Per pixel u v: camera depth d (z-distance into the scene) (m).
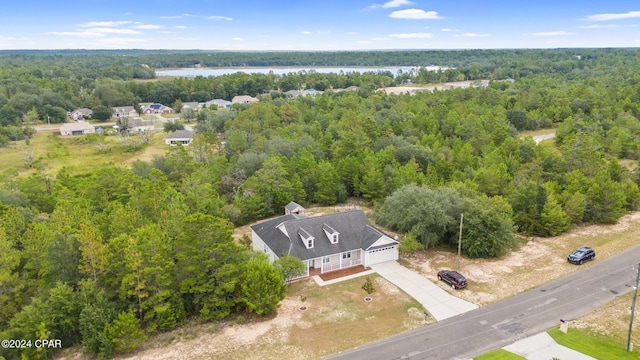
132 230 46.81
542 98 134.50
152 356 33.41
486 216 49.69
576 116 114.75
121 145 112.62
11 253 41.25
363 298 41.03
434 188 60.81
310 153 83.00
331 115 120.19
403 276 45.25
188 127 136.00
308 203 71.94
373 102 139.88
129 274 36.62
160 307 36.34
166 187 66.94
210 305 38.16
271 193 68.06
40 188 68.62
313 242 46.81
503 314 37.41
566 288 41.47
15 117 140.12
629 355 31.50
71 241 39.25
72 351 35.41
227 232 39.28
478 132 97.56
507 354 31.83
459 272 45.84
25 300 40.62
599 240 53.31
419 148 82.31
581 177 65.81
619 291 40.41
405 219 51.56
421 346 33.34
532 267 46.47
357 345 33.88
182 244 38.38
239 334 35.94
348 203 71.56
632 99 132.12
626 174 70.69
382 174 72.56
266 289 37.38
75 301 35.81
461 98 144.12
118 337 33.31
